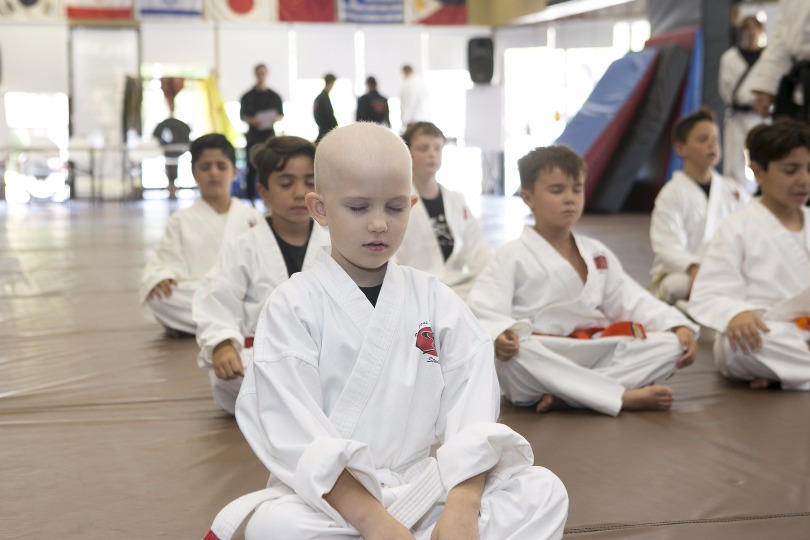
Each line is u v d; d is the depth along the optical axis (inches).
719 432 122.3
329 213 76.1
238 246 137.3
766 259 152.2
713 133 221.5
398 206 75.4
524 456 76.2
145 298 200.1
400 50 791.1
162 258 206.1
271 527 71.3
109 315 226.7
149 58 743.7
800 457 111.0
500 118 764.6
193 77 704.4
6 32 726.5
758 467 107.4
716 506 94.9
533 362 134.6
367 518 69.8
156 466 111.0
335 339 78.9
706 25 487.2
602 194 509.0
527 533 72.6
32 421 131.8
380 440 78.1
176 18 740.7
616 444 117.6
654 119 490.9
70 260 342.3
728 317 144.9
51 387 152.3
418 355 80.2
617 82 515.8
